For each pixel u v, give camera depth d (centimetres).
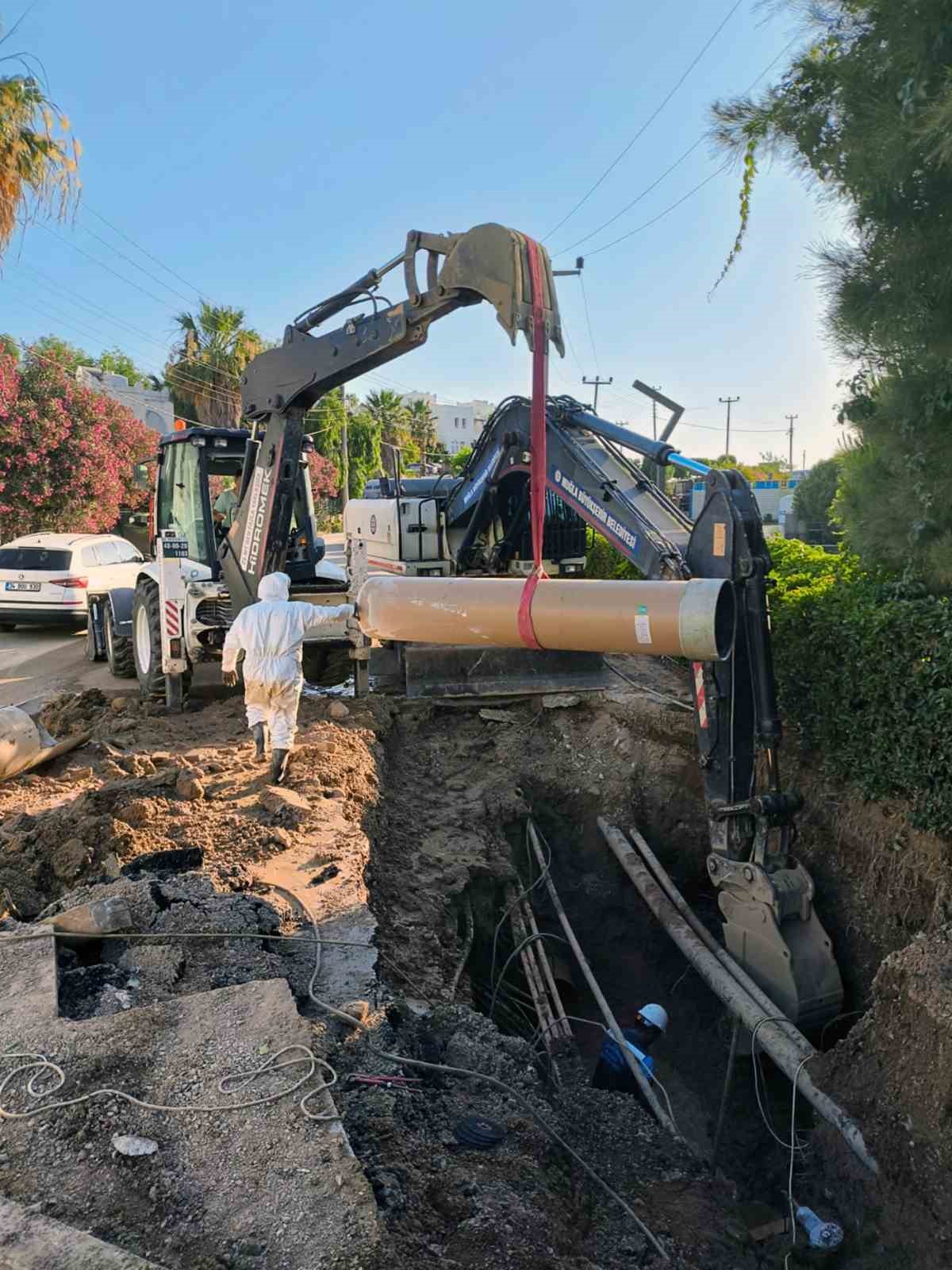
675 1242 411
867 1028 520
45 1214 279
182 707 995
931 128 464
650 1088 574
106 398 2703
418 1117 377
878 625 656
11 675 1309
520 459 924
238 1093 332
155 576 1005
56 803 694
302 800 687
